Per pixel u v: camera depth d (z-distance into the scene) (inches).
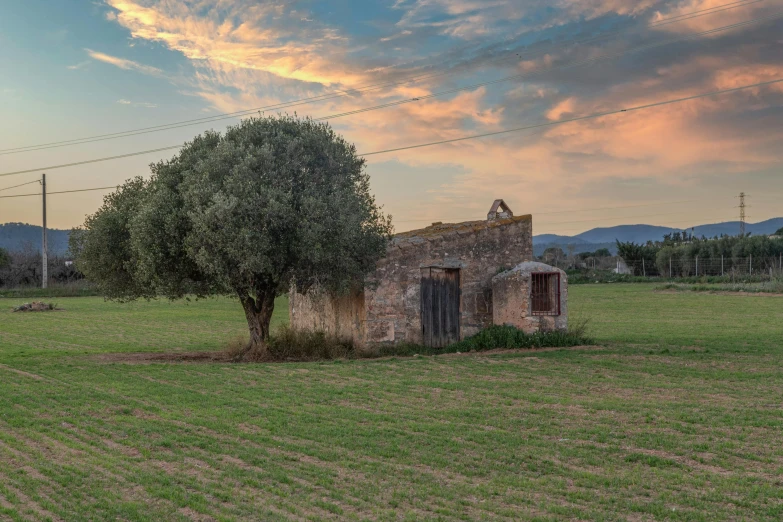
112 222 969.5
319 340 997.2
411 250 1002.7
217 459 431.5
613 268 4170.8
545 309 1005.8
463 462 418.6
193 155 930.7
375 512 336.5
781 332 1167.0
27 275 2994.6
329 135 959.6
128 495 364.2
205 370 812.0
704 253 3506.4
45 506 345.4
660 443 454.3
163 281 904.3
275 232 867.4
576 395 626.5
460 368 802.2
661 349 932.6
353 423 524.1
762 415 528.1
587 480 381.4
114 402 612.7
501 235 1072.8
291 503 349.1
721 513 328.5
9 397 639.8
